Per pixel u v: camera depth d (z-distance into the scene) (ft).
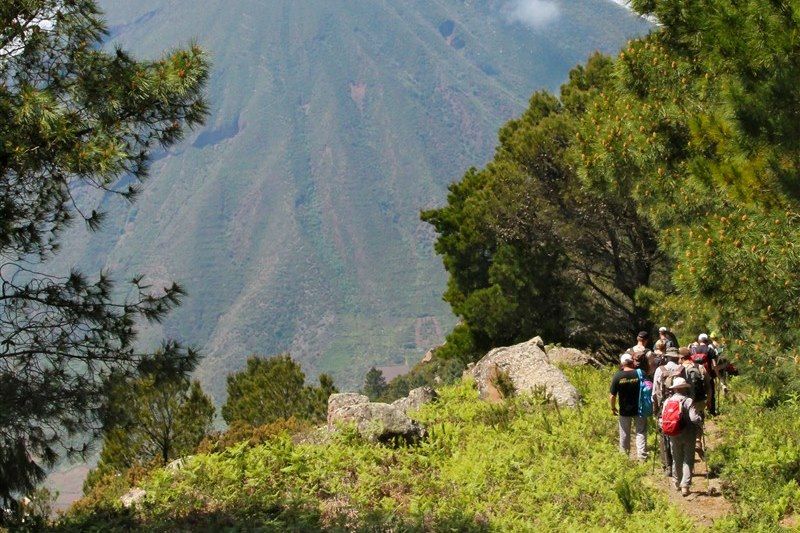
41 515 37.29
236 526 35.22
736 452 44.16
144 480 49.83
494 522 37.32
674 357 47.93
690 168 42.32
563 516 39.50
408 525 35.86
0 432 33.40
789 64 36.86
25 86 34.68
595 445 50.52
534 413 60.44
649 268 106.93
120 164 36.58
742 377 39.63
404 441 51.34
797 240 36.32
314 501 39.55
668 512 37.29
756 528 34.63
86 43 38.52
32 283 36.76
